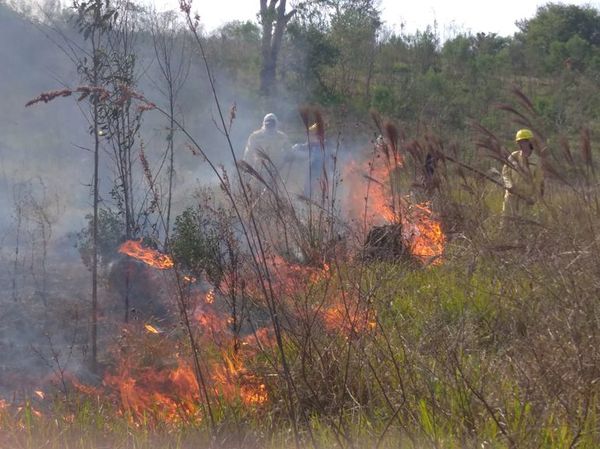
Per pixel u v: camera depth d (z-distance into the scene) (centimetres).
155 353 704
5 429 554
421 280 757
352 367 568
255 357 629
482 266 708
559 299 531
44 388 703
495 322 607
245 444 513
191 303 736
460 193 872
